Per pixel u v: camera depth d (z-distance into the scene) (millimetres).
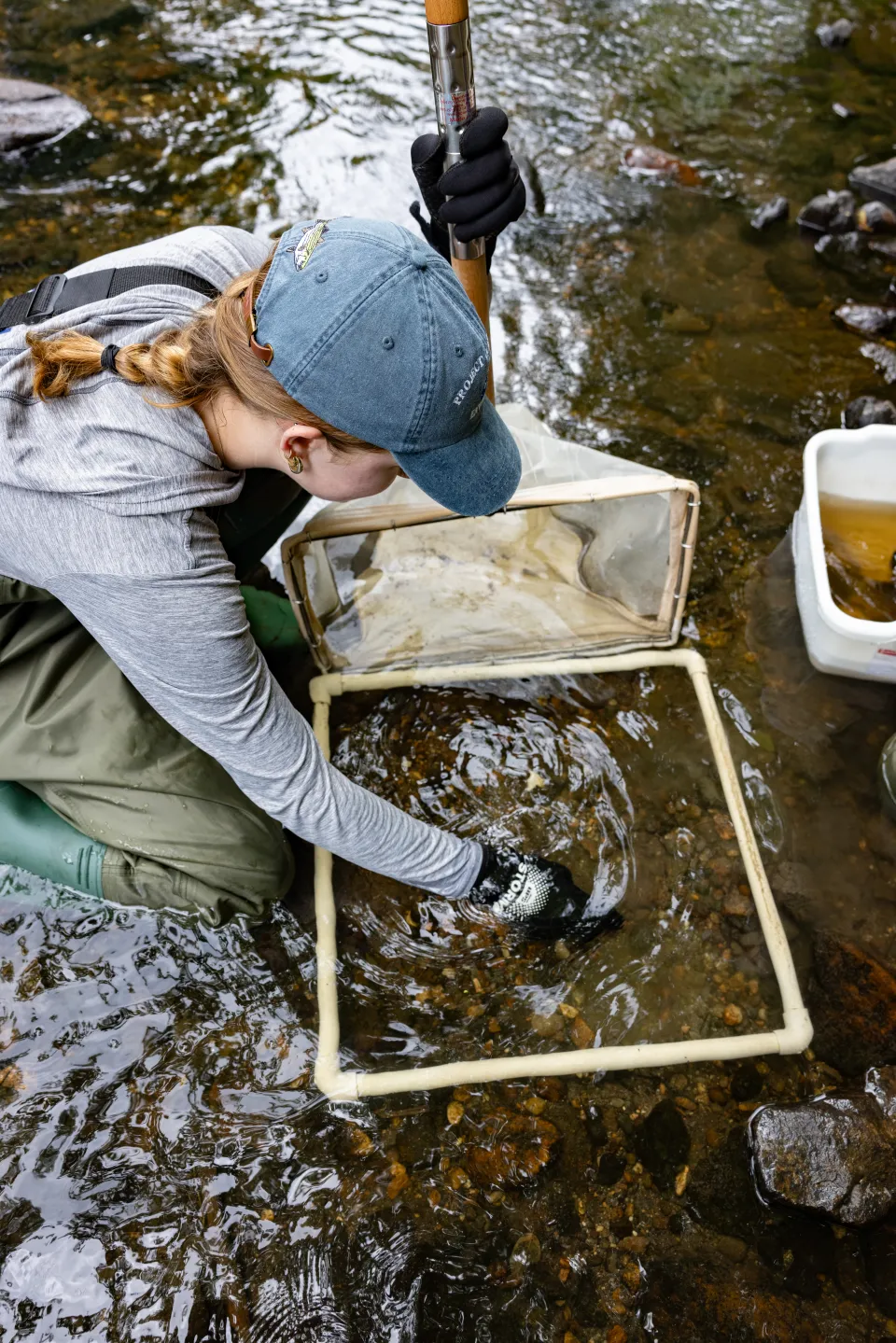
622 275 2723
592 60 3387
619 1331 1352
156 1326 1350
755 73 3389
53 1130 1506
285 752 1357
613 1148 1499
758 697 1964
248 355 1105
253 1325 1351
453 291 1050
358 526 1679
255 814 1613
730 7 3662
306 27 3520
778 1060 1580
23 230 2820
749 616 2080
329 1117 1521
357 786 1479
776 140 3141
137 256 1389
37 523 1201
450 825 1811
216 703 1287
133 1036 1593
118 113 3172
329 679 1927
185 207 2885
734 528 2213
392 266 1017
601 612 1942
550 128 3121
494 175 1386
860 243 2811
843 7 3711
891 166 2971
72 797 1568
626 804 1837
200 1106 1529
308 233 1060
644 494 1691
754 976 1659
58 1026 1600
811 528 1873
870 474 2047
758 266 2770
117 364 1214
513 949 1687
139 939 1679
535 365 2502
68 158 3031
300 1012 1621
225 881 1584
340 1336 1341
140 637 1231
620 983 1651
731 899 1733
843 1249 1425
